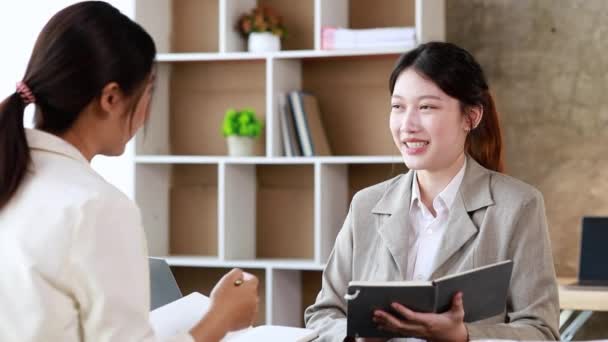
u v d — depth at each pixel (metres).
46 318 1.44
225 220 4.66
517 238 2.29
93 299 1.46
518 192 2.32
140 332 1.48
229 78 4.95
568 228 4.63
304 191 4.90
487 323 2.25
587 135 4.60
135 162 4.79
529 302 2.26
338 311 2.48
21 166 1.51
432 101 2.27
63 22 1.56
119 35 1.58
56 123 1.58
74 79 1.54
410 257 2.38
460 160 2.38
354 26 4.76
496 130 2.45
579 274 3.96
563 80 4.62
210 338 1.66
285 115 4.61
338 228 4.70
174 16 5.02
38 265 1.45
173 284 2.24
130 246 1.50
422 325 1.93
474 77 2.31
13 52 5.13
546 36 4.63
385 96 4.71
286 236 4.93
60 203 1.48
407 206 2.41
